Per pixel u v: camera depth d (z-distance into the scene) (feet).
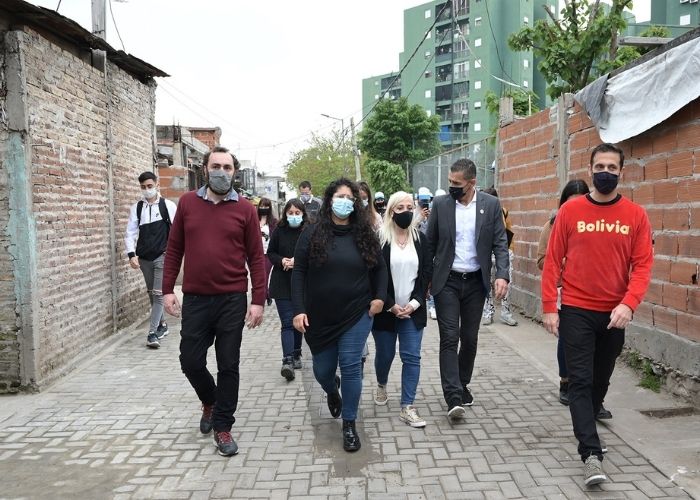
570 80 36.06
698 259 14.75
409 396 14.11
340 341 12.44
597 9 35.60
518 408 15.07
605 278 11.18
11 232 16.39
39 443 13.17
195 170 55.21
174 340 23.39
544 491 10.72
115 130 24.00
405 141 111.14
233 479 11.37
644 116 16.74
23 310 16.52
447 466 11.81
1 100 16.11
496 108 55.21
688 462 11.64
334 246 12.37
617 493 10.58
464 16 153.79
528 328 24.49
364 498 10.59
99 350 21.22
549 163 24.34
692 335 14.98
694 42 14.58
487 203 14.35
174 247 12.89
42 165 17.29
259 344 22.84
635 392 16.01
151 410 15.26
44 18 17.71
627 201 11.34
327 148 148.77
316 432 13.71
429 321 26.63
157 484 11.21
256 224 12.98
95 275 21.47
